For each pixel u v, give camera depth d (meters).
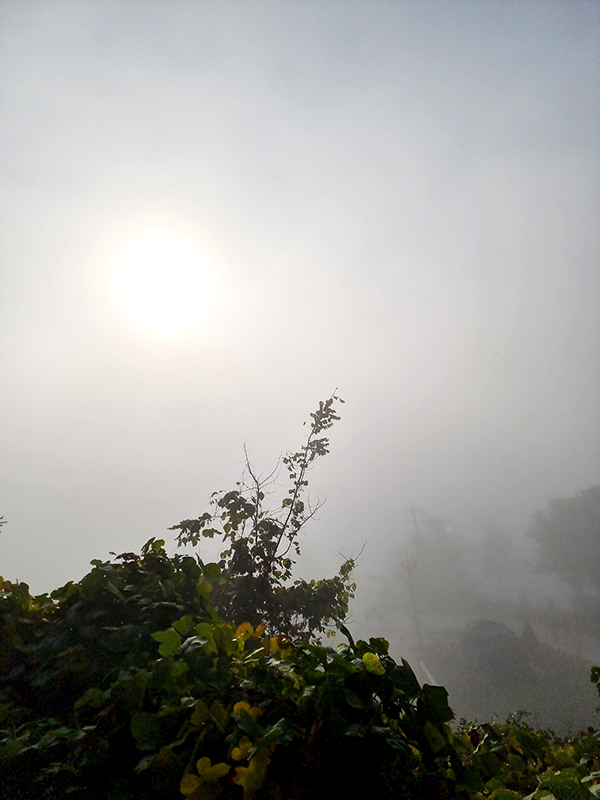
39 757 2.06
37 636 2.81
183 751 1.95
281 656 2.33
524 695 22.88
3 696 2.50
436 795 1.97
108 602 2.82
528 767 2.80
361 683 2.01
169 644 2.20
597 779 2.40
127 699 2.08
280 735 1.73
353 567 6.49
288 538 6.23
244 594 5.43
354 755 1.81
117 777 1.99
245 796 1.70
